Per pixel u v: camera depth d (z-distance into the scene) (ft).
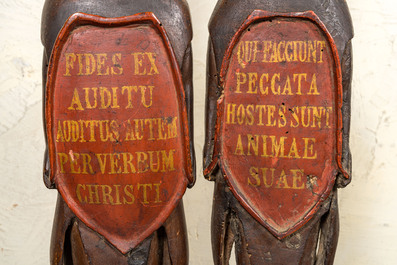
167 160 3.66
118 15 3.60
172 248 3.77
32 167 5.04
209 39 3.83
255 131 3.66
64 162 3.66
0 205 5.00
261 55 3.63
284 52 3.62
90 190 3.66
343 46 3.65
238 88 3.66
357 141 4.95
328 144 3.64
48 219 5.11
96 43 3.58
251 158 3.69
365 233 4.98
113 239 3.69
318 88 3.61
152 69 3.59
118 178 3.64
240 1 3.68
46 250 5.11
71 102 3.60
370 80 4.91
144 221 3.69
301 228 3.71
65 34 3.57
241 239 3.75
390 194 4.93
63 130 3.63
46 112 3.61
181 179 3.70
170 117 3.63
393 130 4.91
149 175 3.65
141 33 3.59
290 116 3.63
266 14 3.60
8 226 5.03
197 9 5.04
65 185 3.68
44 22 3.68
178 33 3.66
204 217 5.18
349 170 3.67
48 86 3.59
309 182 3.67
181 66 3.67
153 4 3.64
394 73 4.88
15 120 4.98
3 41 4.93
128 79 3.59
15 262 5.06
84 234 3.71
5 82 4.95
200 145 5.15
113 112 3.59
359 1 4.88
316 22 3.58
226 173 3.69
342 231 4.99
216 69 3.72
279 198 3.69
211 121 3.77
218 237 3.78
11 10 4.94
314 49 3.60
